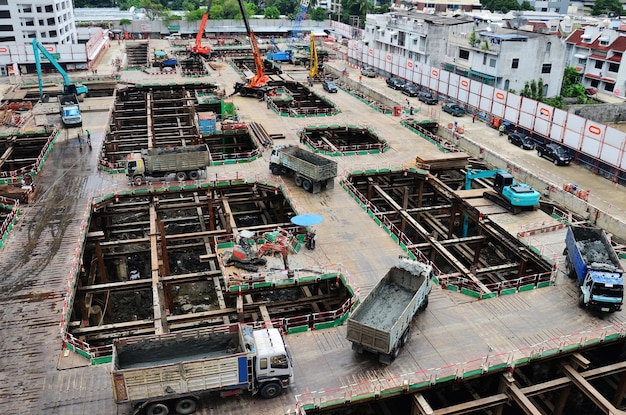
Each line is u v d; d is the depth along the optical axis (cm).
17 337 2725
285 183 4650
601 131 5669
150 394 2177
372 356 2625
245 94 7962
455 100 8475
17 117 6606
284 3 19838
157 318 2892
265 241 3366
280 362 2295
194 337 2430
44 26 12838
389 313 2833
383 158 5425
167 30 16588
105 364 2544
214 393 2366
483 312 2986
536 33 8956
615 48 9619
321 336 2775
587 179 5634
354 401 2367
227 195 5275
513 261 4638
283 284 3084
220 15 17362
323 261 3388
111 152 5812
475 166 5888
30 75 10275
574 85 9419
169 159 4469
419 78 9512
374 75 10806
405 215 4388
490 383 3216
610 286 2859
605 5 17000
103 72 10700
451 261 3688
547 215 4159
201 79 9331
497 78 8619
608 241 3253
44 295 3081
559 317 2955
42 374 2477
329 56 13162
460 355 2634
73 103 6506
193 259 4756
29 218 3997
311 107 7875
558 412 2856
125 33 16275
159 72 9944
